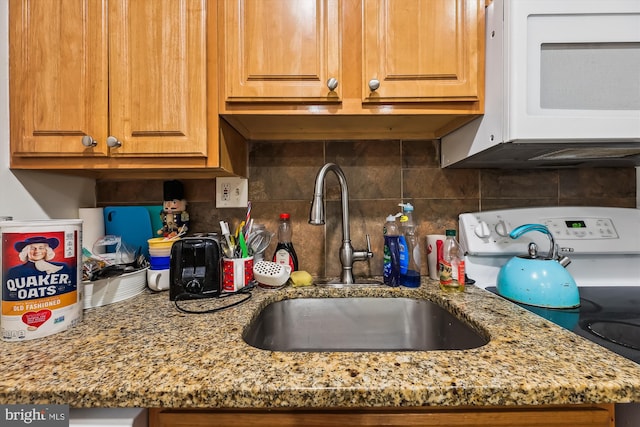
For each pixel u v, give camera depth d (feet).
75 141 2.50
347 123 3.03
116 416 1.41
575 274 3.17
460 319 2.37
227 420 1.47
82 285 2.15
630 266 3.18
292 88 2.50
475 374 1.41
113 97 2.50
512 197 3.54
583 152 2.68
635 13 2.23
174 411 1.48
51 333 1.89
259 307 2.56
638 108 2.30
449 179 3.55
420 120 2.91
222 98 2.55
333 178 3.56
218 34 2.54
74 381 1.39
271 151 3.54
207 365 1.51
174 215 3.35
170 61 2.49
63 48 2.48
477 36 2.51
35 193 2.79
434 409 1.48
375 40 2.51
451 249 3.05
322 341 3.03
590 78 2.29
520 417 1.46
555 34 2.24
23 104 2.49
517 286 2.60
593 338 1.86
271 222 3.55
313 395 1.34
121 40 2.49
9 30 2.50
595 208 3.28
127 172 3.20
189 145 2.50
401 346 2.98
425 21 2.50
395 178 3.56
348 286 3.13
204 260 2.72
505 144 2.40
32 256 1.85
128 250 3.16
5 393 1.35
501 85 2.35
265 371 1.45
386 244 3.20
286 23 2.49
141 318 2.20
